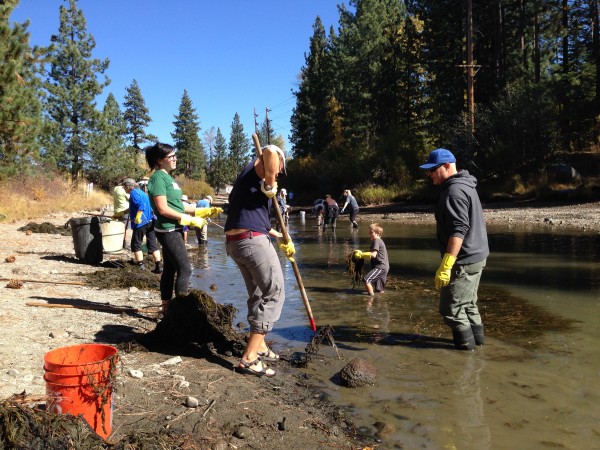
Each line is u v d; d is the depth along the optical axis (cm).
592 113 3194
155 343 497
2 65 1734
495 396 394
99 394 289
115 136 4275
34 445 244
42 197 2550
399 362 474
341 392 407
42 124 2094
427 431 340
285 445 316
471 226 493
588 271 897
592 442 323
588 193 2430
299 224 2414
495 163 3042
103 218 1107
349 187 4369
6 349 441
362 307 687
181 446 299
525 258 1058
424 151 4116
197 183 7038
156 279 832
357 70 5375
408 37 4428
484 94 3725
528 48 4206
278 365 471
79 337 495
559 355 481
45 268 892
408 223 2233
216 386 399
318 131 6038
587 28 3397
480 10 3678
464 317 502
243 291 795
